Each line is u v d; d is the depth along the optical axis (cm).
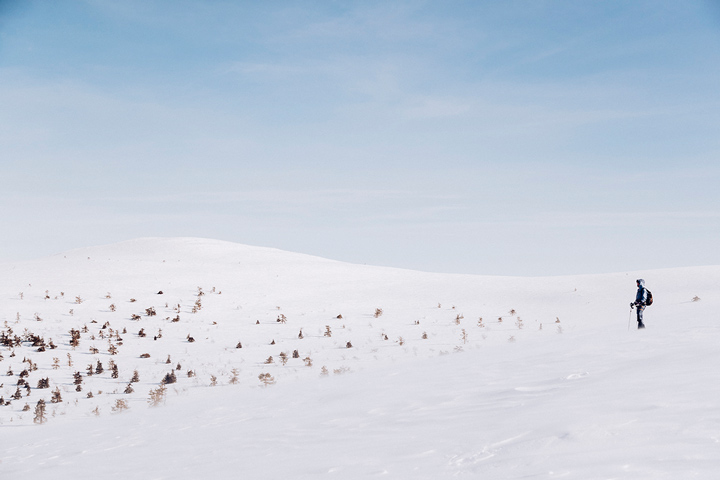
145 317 4234
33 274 5753
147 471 692
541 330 3531
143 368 2939
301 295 5331
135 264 6638
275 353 3212
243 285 5694
